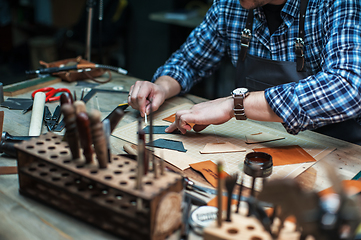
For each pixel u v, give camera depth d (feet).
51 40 15.88
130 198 2.69
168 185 2.51
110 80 6.47
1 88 5.20
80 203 2.90
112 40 12.97
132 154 3.81
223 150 4.01
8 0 16.69
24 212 2.92
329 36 4.56
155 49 14.62
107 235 2.67
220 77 11.91
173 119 4.91
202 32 5.99
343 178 3.55
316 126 4.12
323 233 2.17
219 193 2.42
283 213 2.33
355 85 3.93
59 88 5.87
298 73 5.10
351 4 4.34
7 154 3.76
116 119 3.10
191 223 2.77
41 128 4.53
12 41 17.10
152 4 14.10
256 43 5.48
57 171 3.00
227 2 5.66
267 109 4.20
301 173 3.60
